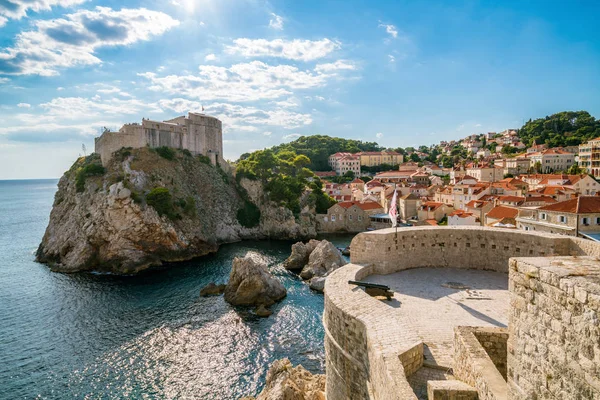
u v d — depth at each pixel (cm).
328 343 1644
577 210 4525
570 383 572
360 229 10894
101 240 7631
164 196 8362
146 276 6919
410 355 1156
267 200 11306
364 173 19500
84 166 9706
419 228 2297
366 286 1780
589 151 13450
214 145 12550
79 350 3934
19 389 3272
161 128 10575
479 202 8806
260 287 5259
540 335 649
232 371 3491
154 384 3309
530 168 14600
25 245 10219
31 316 4859
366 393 1309
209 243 9000
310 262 6831
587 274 601
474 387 922
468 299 1762
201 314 4872
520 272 707
